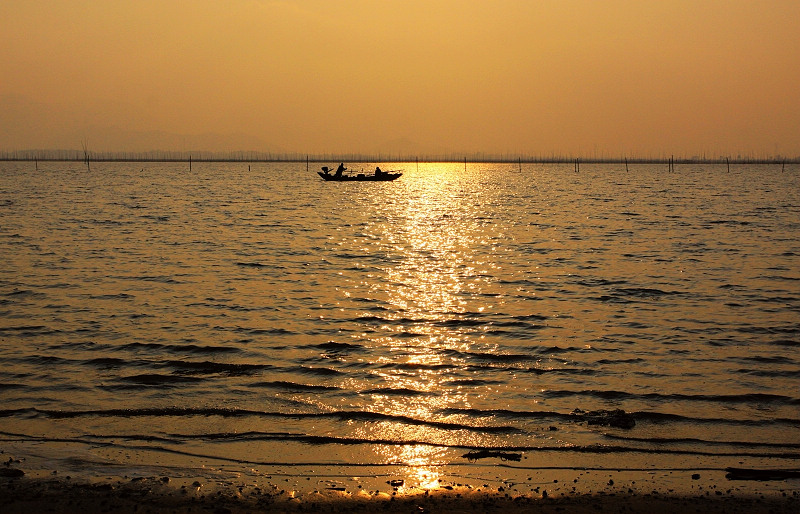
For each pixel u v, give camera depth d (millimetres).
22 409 17953
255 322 27859
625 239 56688
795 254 47375
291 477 14320
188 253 47062
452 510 12953
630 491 13812
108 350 23500
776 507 13156
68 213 76312
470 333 26672
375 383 20531
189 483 13945
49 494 13328
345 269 41594
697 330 26984
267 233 60469
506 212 85750
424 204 100375
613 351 24078
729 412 18219
